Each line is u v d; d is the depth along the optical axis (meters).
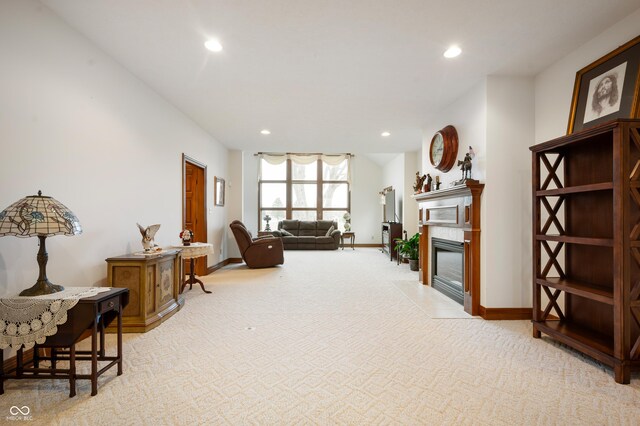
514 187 3.30
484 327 3.02
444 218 4.17
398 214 9.00
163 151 4.06
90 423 1.60
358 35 2.61
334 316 3.34
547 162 2.68
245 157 10.83
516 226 3.30
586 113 2.66
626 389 1.92
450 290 4.07
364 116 4.75
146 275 2.92
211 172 5.95
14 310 1.83
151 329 2.94
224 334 2.82
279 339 2.71
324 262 7.33
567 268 2.75
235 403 1.77
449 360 2.31
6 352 2.04
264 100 4.11
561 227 2.69
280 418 1.64
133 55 2.96
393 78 3.42
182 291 4.31
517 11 2.29
